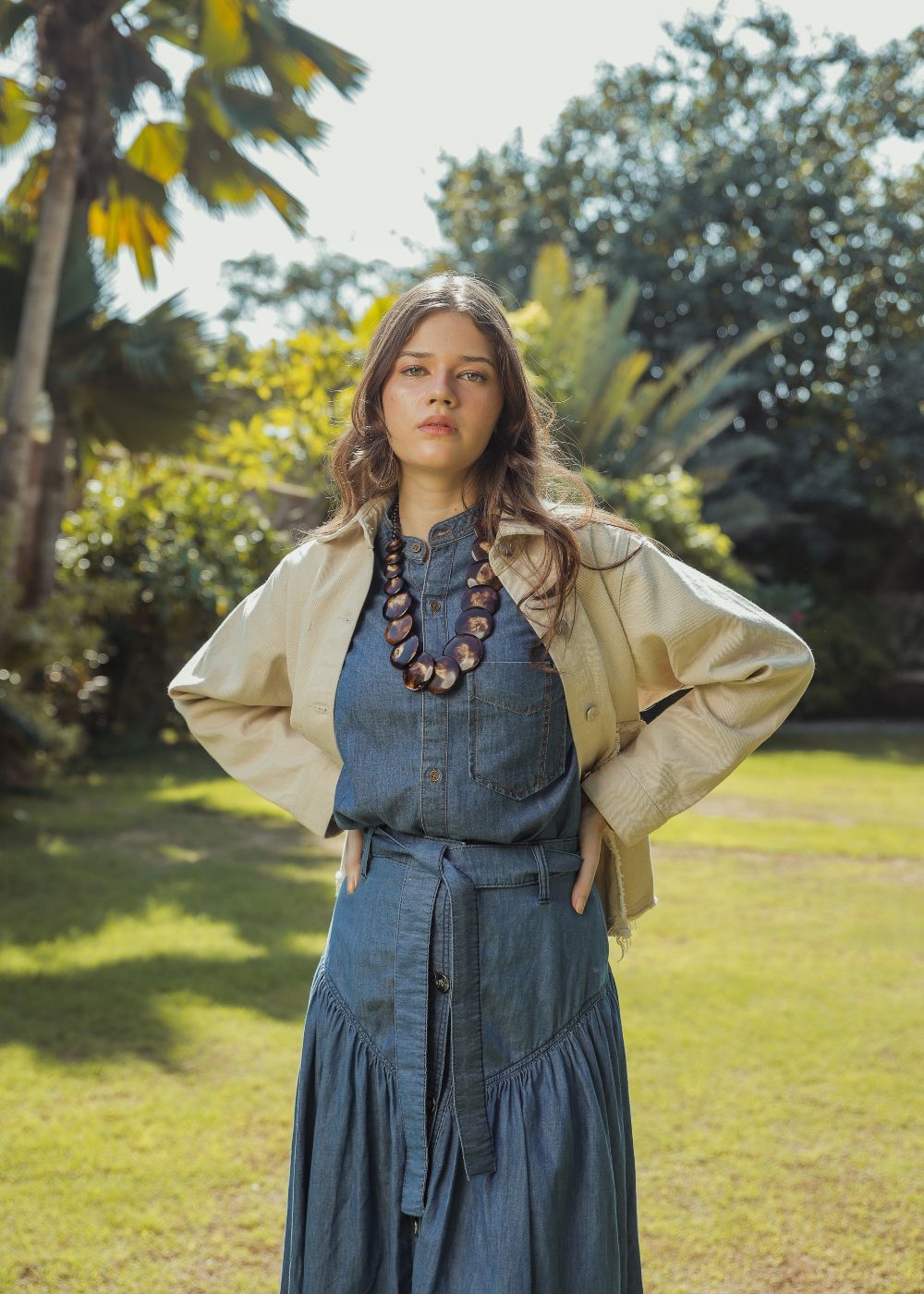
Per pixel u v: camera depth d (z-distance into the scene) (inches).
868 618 740.7
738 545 768.3
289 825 281.4
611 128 858.8
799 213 791.7
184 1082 127.6
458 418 61.7
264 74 354.0
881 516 759.7
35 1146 112.0
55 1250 95.2
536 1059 60.6
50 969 163.6
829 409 800.3
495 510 62.7
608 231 841.5
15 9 348.2
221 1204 103.0
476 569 62.8
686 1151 115.2
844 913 211.3
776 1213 103.6
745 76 841.5
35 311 333.7
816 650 679.7
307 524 443.8
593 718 62.9
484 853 61.4
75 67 343.9
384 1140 61.7
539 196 858.8
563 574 61.1
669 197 790.5
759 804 341.7
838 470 741.9
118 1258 94.3
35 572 371.9
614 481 574.9
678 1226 101.2
